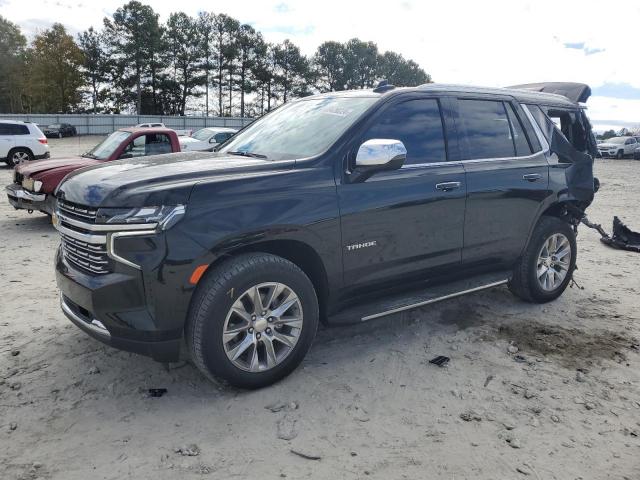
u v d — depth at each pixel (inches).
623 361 158.2
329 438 116.0
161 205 116.0
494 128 180.2
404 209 149.9
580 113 216.5
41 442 112.2
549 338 173.3
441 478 104.3
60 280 133.3
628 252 303.3
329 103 166.2
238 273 123.1
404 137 155.2
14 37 2901.1
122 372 142.1
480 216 170.6
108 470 103.8
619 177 880.3
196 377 140.3
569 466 109.3
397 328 177.9
